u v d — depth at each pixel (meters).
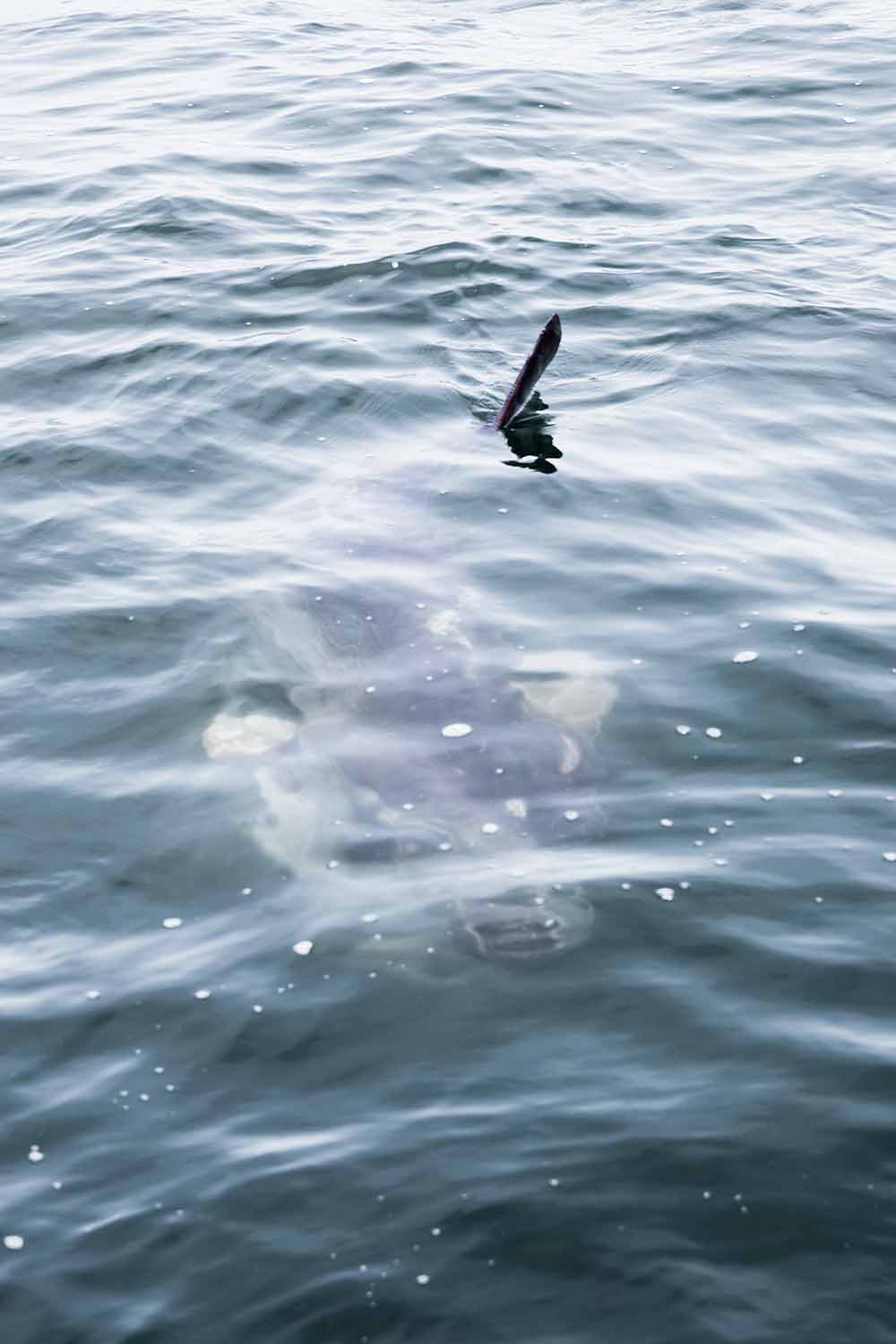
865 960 8.20
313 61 26.78
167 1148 7.23
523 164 21.34
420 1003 8.03
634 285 17.55
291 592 11.69
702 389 15.19
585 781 9.54
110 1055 7.81
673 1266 6.46
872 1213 6.68
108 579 12.17
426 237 18.72
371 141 22.34
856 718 10.23
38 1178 7.08
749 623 11.28
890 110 23.58
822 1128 7.12
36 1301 6.46
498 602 11.47
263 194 20.34
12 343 16.34
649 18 29.92
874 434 14.36
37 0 32.38
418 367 15.53
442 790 9.36
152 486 13.59
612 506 12.95
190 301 17.11
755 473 13.60
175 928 8.70
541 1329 6.23
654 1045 7.68
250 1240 6.69
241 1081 7.61
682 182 20.86
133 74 26.45
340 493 13.20
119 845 9.39
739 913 8.52
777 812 9.34
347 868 8.93
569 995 8.02
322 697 10.45
